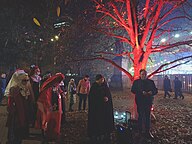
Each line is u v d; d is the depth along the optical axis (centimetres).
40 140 689
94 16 938
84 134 756
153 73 849
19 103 564
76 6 938
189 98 2016
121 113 916
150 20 868
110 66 2845
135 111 880
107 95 679
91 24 931
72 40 914
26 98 582
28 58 1908
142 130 679
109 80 2986
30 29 1841
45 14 973
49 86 637
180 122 945
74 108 1380
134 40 895
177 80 1944
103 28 951
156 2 868
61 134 753
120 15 898
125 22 917
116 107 1402
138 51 888
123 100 1827
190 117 1062
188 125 887
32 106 599
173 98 2014
